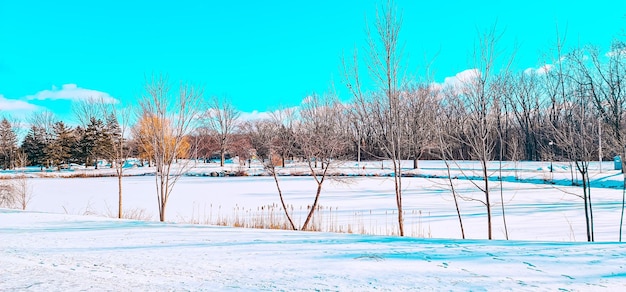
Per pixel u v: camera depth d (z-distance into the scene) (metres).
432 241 6.30
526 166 34.16
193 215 15.98
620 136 9.93
